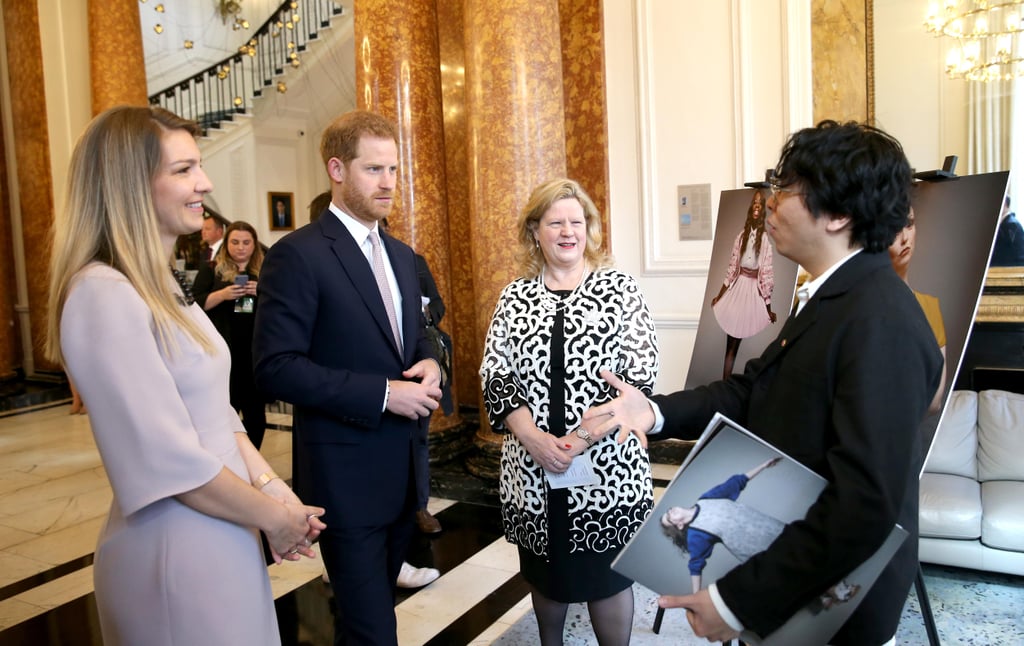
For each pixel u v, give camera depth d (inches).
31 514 194.5
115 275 58.1
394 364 90.0
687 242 209.8
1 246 388.5
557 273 95.7
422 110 205.3
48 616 135.1
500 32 170.9
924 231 105.9
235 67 518.9
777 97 194.9
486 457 194.4
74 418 322.3
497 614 127.9
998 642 113.5
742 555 49.5
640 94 210.1
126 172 60.1
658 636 118.3
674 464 207.6
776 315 146.0
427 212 206.5
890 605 56.5
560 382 90.4
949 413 151.8
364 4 203.3
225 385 65.9
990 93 188.7
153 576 58.3
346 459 85.5
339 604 85.8
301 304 85.5
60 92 363.6
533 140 172.4
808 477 48.1
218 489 58.9
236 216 493.0
